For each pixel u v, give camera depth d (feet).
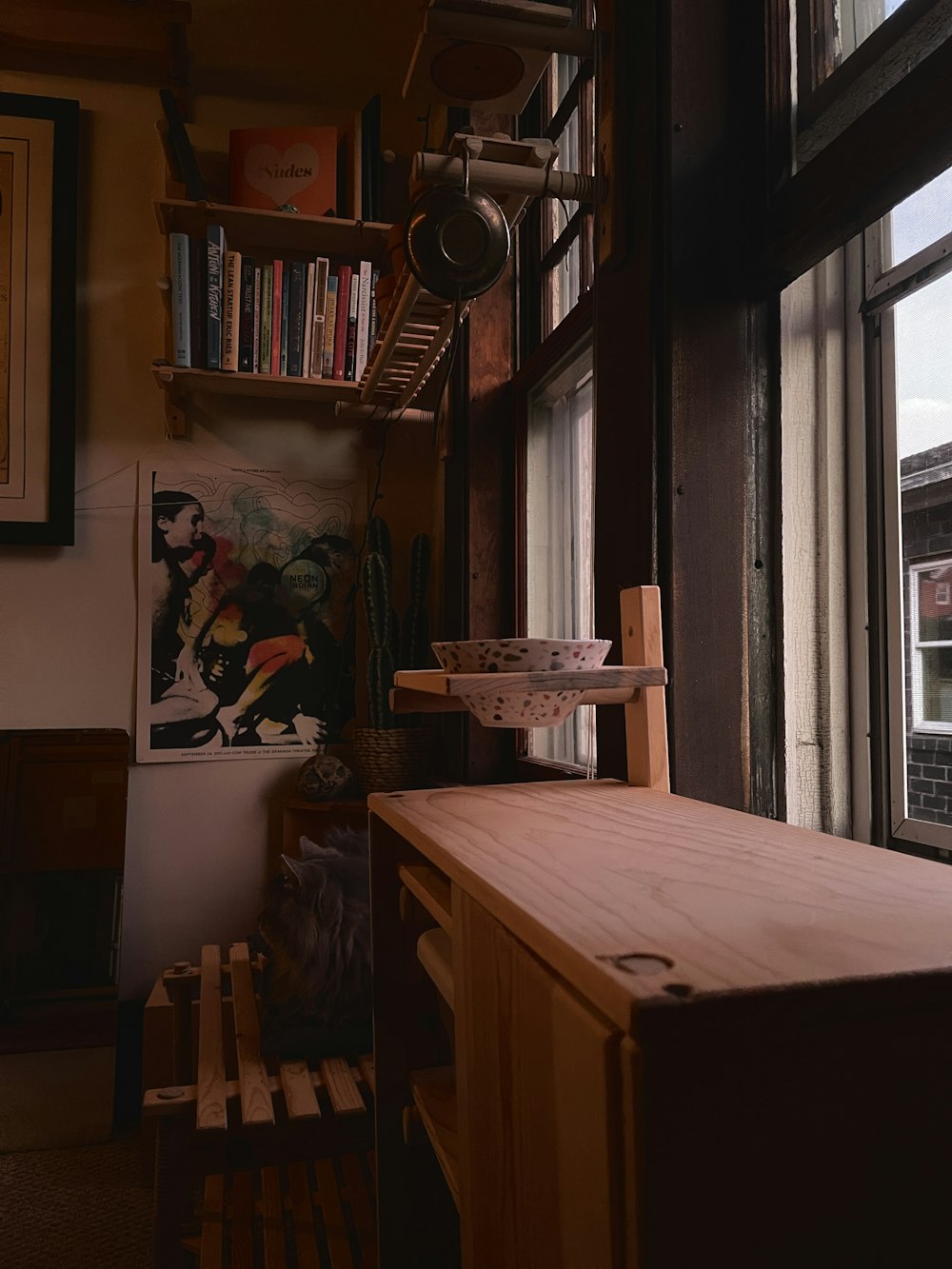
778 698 3.70
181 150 7.11
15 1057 6.84
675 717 3.59
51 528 7.48
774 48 3.75
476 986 1.87
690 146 3.75
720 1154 1.17
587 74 5.89
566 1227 1.37
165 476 7.89
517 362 7.45
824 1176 1.21
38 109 7.63
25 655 7.54
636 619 3.18
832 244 3.36
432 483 8.52
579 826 2.36
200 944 7.69
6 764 7.33
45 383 7.56
